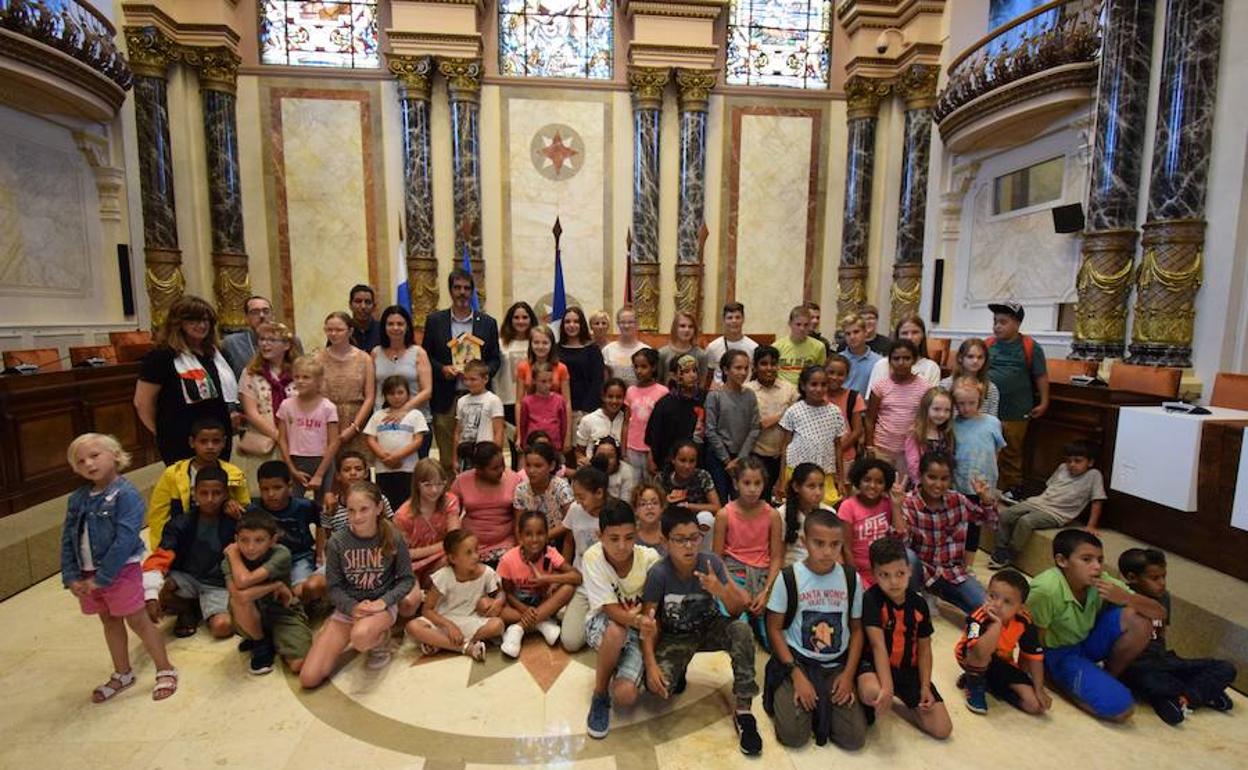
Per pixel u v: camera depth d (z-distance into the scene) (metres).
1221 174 4.14
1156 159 4.40
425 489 3.10
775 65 8.77
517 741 2.23
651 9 8.09
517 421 4.12
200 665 2.69
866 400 4.33
